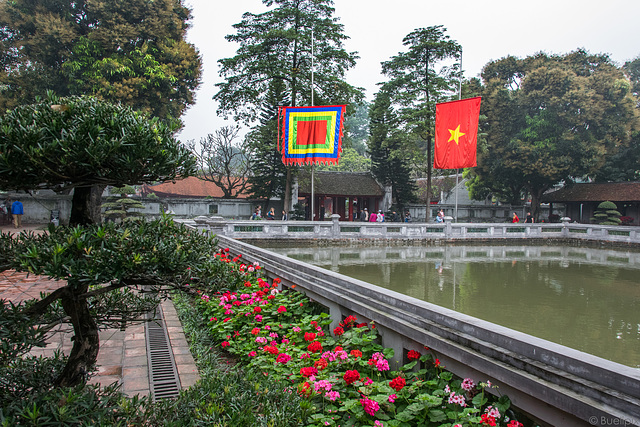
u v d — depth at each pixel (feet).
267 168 100.83
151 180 8.79
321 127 73.92
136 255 7.32
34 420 6.57
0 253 7.43
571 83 108.27
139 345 16.65
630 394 6.63
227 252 29.89
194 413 8.27
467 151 66.80
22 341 7.77
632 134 113.29
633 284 41.39
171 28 80.12
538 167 108.88
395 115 100.58
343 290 15.60
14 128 7.11
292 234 72.43
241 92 86.89
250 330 16.75
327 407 10.46
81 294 8.20
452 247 74.74
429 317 11.42
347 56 86.48
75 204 8.58
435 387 10.34
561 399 7.39
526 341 8.63
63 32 68.85
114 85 68.80
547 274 46.93
